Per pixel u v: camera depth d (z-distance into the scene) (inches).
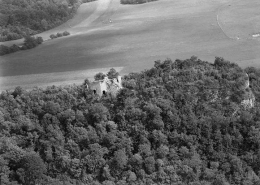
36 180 6579.7
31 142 7130.9
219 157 6653.5
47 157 6840.6
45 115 7332.7
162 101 7121.1
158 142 6815.9
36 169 6609.3
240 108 7253.9
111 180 6535.4
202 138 6811.0
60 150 6889.8
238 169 6520.7
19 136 7239.2
